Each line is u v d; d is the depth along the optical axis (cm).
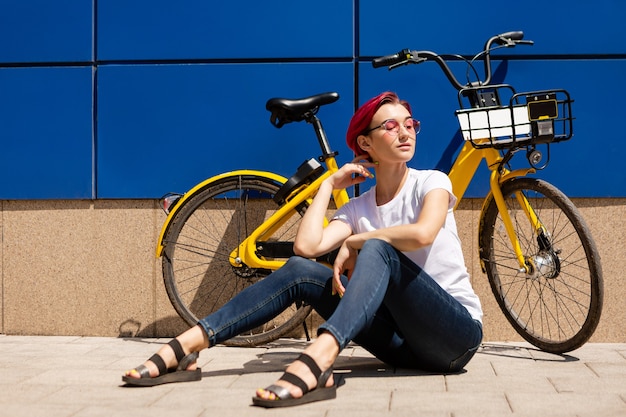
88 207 524
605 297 496
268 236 489
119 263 522
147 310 521
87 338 516
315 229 379
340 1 508
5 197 527
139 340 509
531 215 452
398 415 314
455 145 503
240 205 514
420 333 371
